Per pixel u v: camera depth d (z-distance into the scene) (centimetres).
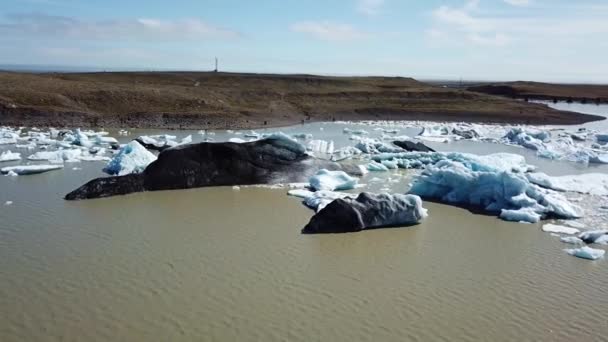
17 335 1063
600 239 1688
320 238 1662
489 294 1303
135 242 1588
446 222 1878
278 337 1080
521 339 1105
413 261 1501
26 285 1285
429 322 1159
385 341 1077
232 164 2353
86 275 1348
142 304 1201
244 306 1203
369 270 1427
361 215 1750
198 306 1197
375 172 2756
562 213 1959
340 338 1083
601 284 1376
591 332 1141
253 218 1848
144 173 2228
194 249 1541
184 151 2302
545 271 1454
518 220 1908
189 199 2084
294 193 2186
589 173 2878
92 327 1099
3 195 2075
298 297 1254
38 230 1680
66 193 2123
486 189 2092
